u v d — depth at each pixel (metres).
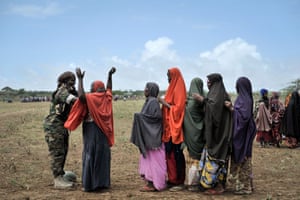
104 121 8.05
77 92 8.54
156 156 8.06
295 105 15.34
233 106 7.73
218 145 7.57
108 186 8.16
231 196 7.64
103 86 8.37
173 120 7.98
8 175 9.52
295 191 8.12
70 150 14.05
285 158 12.53
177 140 7.96
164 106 8.22
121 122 27.03
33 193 7.88
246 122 7.57
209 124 7.57
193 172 7.91
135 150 14.07
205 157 7.75
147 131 8.04
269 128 15.49
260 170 10.46
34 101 84.56
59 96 8.12
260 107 15.59
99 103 8.03
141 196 7.64
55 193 7.88
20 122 25.97
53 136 8.20
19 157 12.14
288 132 15.28
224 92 7.76
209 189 7.76
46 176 9.51
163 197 7.55
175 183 8.23
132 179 9.34
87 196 7.64
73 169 10.56
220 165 7.63
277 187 8.48
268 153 13.79
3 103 71.50
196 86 8.10
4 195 7.70
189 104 7.97
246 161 7.74
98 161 7.98
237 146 7.61
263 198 7.50
